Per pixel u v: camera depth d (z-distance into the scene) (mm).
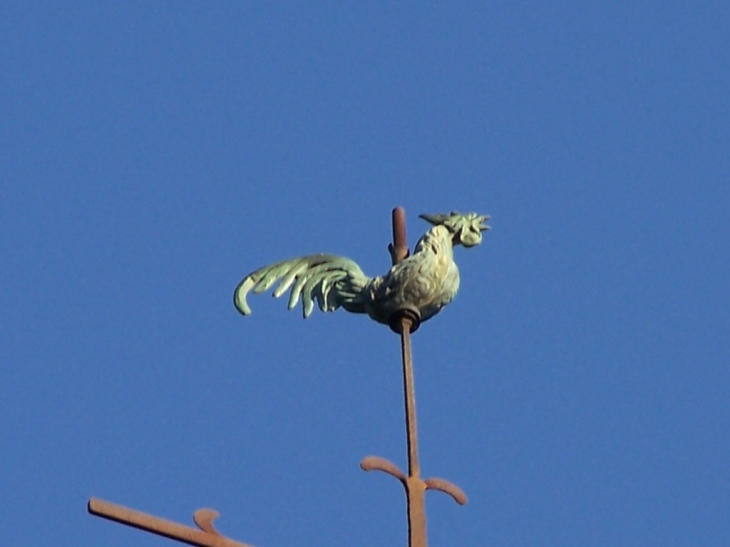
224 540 14453
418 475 15430
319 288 17969
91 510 14352
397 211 18094
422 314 17422
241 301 18016
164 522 14438
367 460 15352
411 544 14969
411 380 16266
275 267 18156
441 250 17672
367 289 17578
